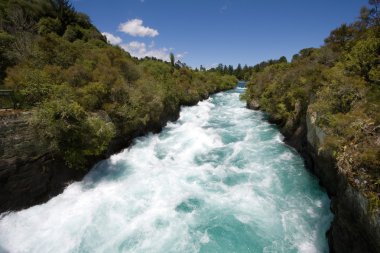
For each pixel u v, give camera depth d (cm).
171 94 2909
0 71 1706
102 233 939
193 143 2070
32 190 1084
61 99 1262
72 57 2034
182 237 923
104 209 1088
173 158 1753
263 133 2348
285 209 1105
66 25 4228
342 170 820
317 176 1362
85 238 914
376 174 653
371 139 772
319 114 1298
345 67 1469
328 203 1128
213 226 989
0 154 987
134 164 1602
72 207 1101
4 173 993
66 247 875
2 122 1008
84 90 1570
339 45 2186
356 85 1160
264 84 3719
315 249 863
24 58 1794
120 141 1762
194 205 1138
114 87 1816
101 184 1327
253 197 1208
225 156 1781
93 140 1259
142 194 1223
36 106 1215
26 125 1084
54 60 1869
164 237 922
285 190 1271
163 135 2320
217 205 1138
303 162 1609
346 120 935
